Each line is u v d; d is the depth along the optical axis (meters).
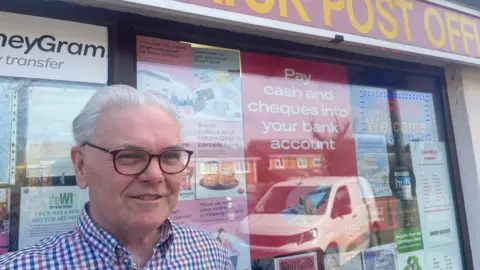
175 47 1.71
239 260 1.71
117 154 0.92
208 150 1.72
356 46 2.04
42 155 1.37
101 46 1.52
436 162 2.44
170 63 1.68
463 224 2.41
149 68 1.63
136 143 0.93
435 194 2.38
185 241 1.14
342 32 1.89
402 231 2.21
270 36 1.93
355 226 2.06
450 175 2.47
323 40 1.91
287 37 1.95
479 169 2.41
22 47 1.38
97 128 0.94
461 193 2.46
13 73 1.35
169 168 0.99
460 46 2.36
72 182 1.40
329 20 1.86
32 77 1.38
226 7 1.56
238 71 1.87
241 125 1.83
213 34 1.79
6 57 1.35
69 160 1.41
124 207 0.94
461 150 2.48
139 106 0.97
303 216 1.92
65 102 1.43
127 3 1.37
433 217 2.34
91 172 0.94
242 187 1.78
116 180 0.92
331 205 2.01
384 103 2.32
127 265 0.96
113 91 0.99
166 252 1.07
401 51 2.10
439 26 2.29
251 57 1.92
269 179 1.86
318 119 2.07
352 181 2.11
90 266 0.93
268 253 1.78
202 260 1.13
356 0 1.97
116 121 0.94
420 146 2.40
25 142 1.35
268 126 1.91
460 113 2.49
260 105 1.91
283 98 1.98
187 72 1.72
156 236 1.10
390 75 2.38
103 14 1.53
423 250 2.26
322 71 2.13
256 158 1.85
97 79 1.49
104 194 0.93
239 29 1.82
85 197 1.41
